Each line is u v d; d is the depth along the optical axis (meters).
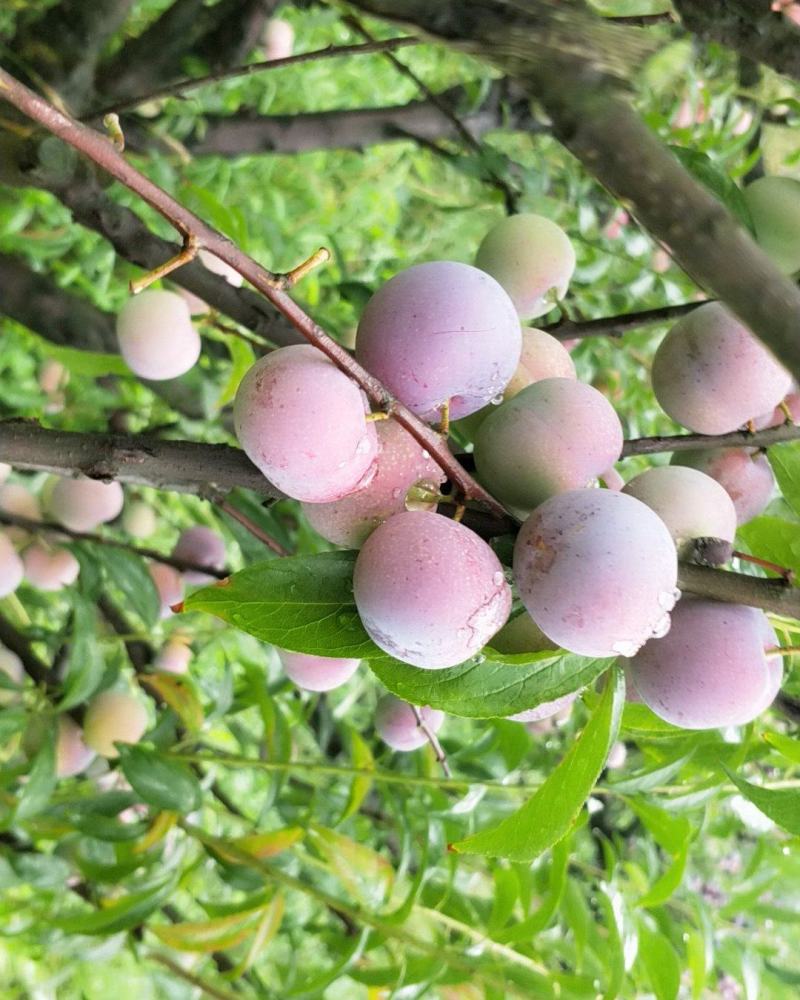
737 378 0.29
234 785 0.89
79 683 0.47
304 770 0.49
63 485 0.55
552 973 0.48
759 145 0.54
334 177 0.95
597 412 0.25
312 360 0.22
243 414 0.22
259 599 0.25
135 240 0.41
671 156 0.15
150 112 0.66
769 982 0.58
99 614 0.61
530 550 0.23
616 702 0.26
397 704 0.44
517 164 0.67
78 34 0.49
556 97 0.15
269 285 0.21
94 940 0.53
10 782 0.50
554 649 0.25
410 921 0.52
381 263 0.98
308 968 0.78
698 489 0.26
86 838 0.51
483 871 0.57
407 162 0.97
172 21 0.55
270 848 0.48
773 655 0.27
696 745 0.44
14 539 0.56
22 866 0.48
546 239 0.35
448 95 0.69
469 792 0.47
